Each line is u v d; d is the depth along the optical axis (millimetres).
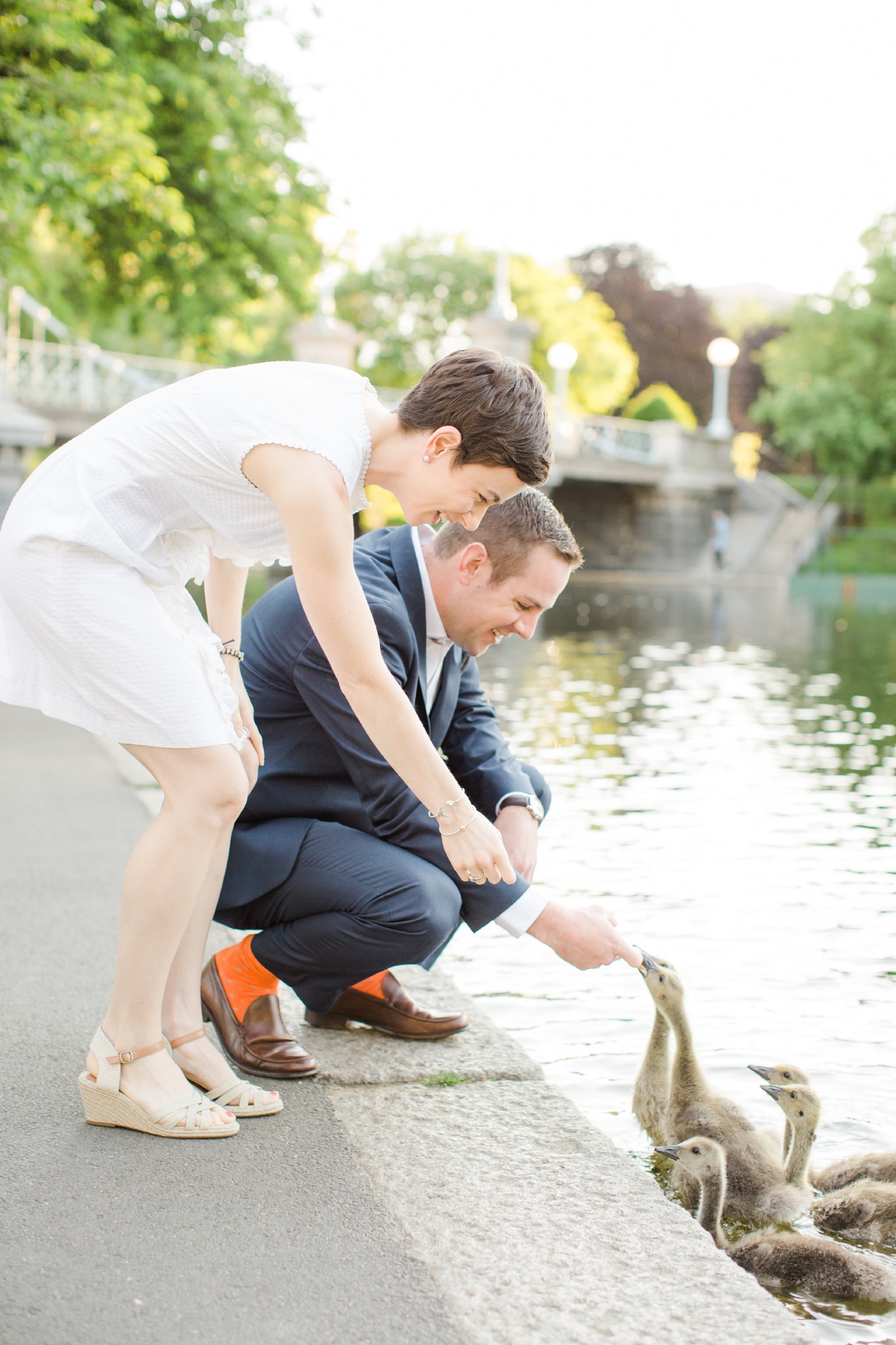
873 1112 3062
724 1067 3316
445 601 2885
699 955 4238
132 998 2475
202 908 2672
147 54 14477
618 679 12781
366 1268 2041
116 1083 2496
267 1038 2852
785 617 23500
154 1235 2121
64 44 10281
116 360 23438
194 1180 2322
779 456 59344
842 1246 2434
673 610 24906
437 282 42625
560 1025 3578
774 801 6855
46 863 4637
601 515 37688
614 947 2779
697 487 38094
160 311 17906
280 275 16828
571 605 25516
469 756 3203
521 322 29266
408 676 2873
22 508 2342
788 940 4406
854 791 7168
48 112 10305
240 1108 2605
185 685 2346
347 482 2266
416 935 2775
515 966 4086
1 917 3957
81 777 6297
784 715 10367
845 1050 3439
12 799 5738
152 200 11195
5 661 2414
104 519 2293
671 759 8172
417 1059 2932
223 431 2250
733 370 57906
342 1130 2564
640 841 5895
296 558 2250
